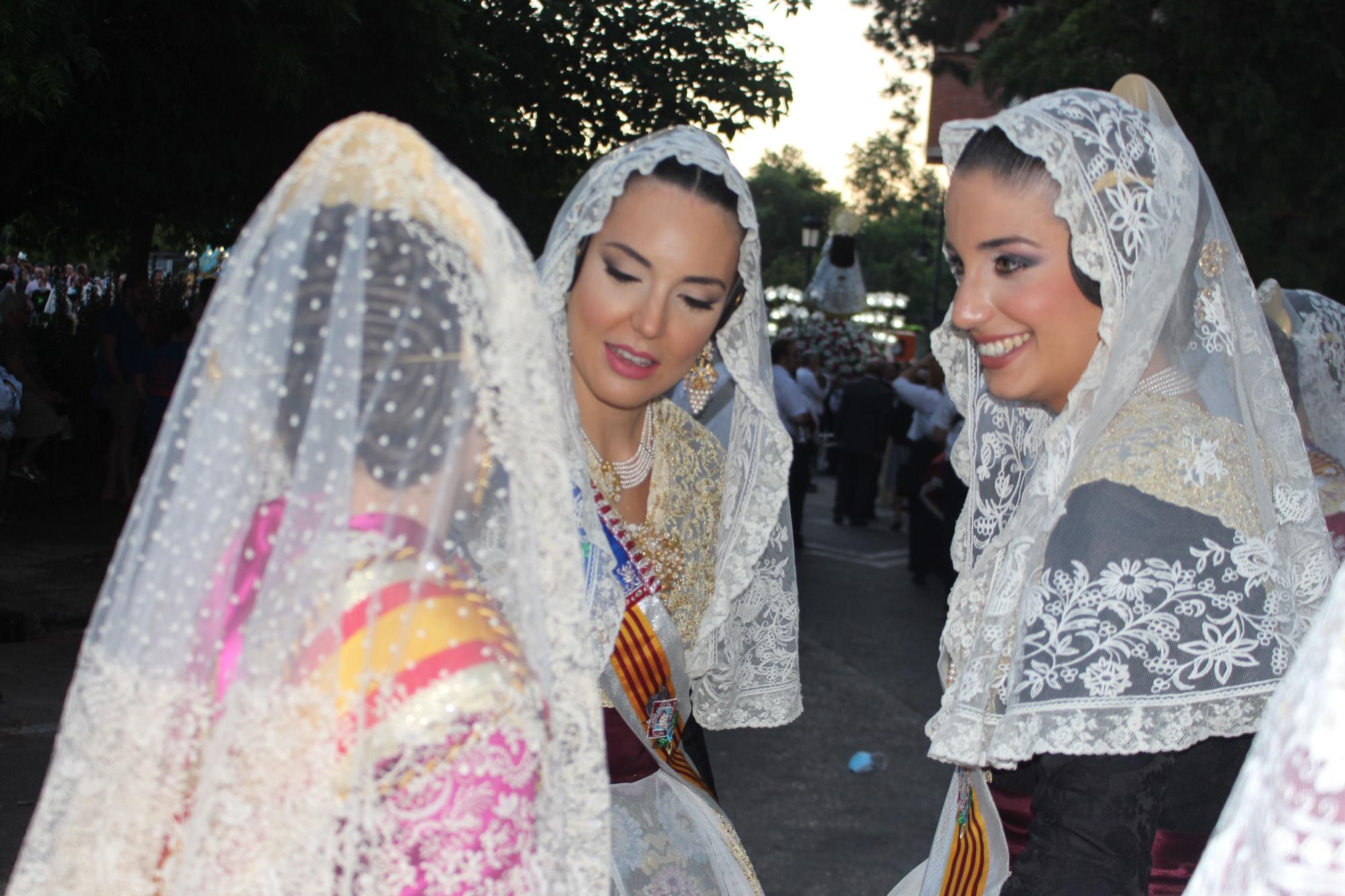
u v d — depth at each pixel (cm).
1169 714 136
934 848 185
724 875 197
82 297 1409
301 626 101
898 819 449
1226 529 144
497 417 113
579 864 117
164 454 111
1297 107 774
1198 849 150
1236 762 149
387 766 99
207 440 108
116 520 909
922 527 941
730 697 219
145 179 800
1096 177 150
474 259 113
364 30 780
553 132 1084
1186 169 158
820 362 1977
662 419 212
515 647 108
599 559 179
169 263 1912
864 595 901
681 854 191
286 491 108
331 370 105
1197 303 159
